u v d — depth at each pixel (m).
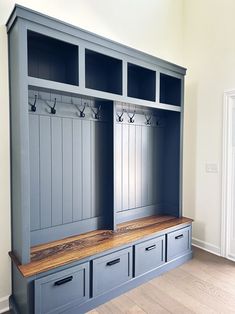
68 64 2.09
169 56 3.11
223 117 2.79
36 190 2.01
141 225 2.55
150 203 2.95
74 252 1.86
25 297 1.62
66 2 2.23
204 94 2.99
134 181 2.76
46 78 2.05
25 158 1.69
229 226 2.79
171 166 2.99
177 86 2.91
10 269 1.95
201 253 2.93
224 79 2.78
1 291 1.92
